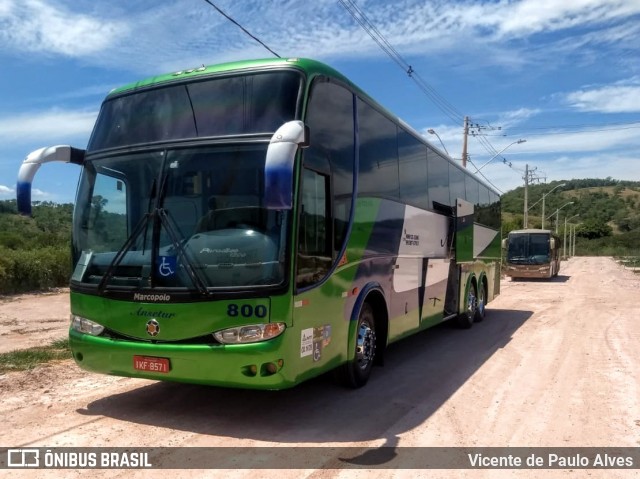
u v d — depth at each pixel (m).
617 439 5.39
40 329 11.64
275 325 5.12
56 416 5.88
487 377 7.84
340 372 6.87
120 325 5.56
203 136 5.65
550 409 6.32
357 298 6.74
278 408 6.25
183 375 5.31
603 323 13.31
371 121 7.34
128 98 6.21
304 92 5.61
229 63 5.94
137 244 5.54
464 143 31.89
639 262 62.41
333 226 6.12
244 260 5.20
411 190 8.84
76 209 6.21
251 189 5.34
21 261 19.59
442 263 10.63
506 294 22.64
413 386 7.29
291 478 4.46
